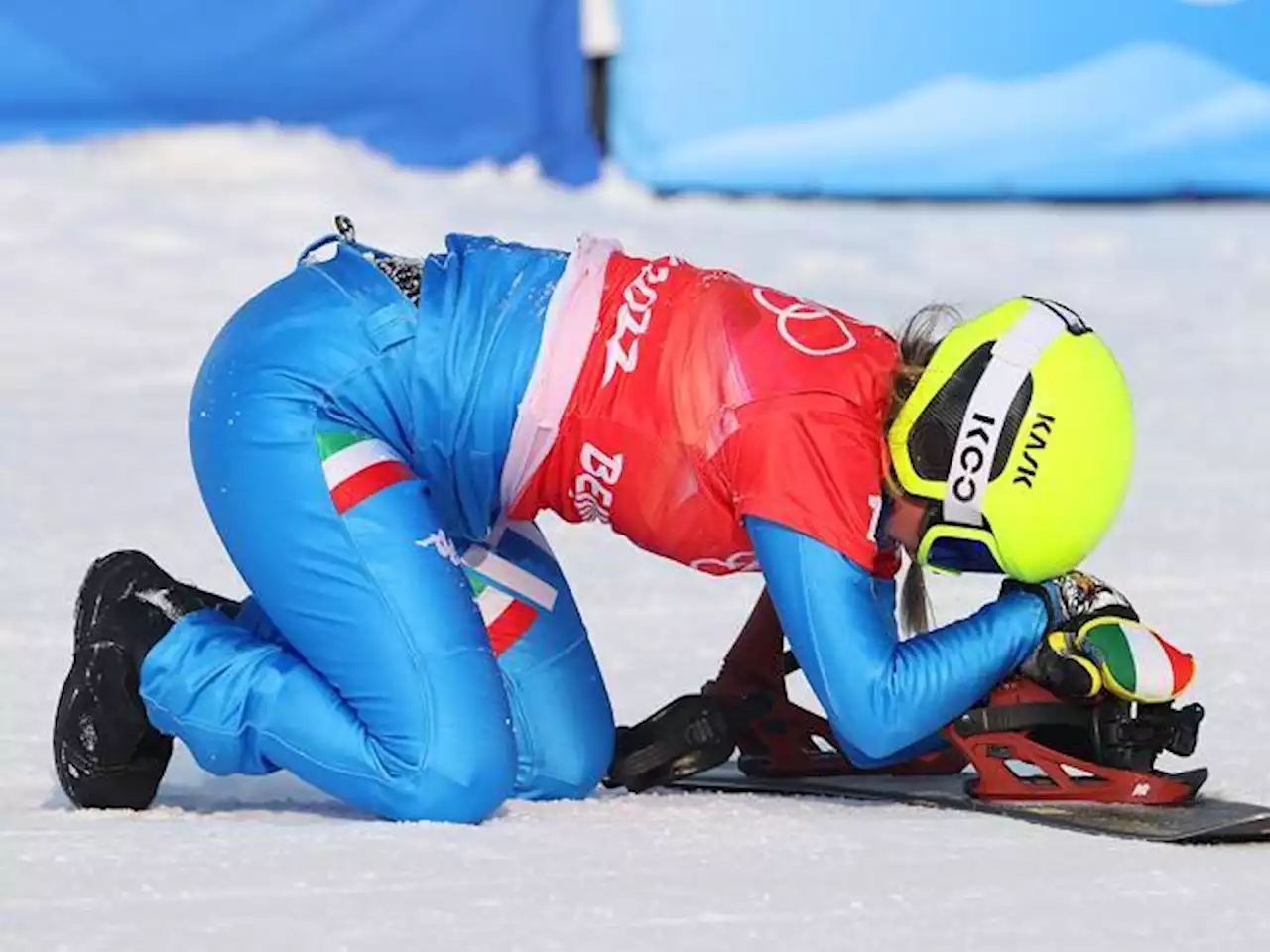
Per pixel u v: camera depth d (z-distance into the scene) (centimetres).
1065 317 1310
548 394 1341
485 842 1220
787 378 1295
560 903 1077
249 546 1341
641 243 4147
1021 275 4112
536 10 4731
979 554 1330
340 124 4609
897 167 4884
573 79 4800
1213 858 1193
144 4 4459
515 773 1323
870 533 1292
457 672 1310
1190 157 4919
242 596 1986
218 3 4494
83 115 4462
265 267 3812
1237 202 5000
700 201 4812
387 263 1397
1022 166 4909
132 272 3744
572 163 4791
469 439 1359
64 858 1172
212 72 4516
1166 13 4881
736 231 4400
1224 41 4903
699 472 1310
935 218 4716
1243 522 2372
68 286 3641
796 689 1756
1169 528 2341
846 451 1281
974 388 1290
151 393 3014
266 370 1353
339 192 4278
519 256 1391
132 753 1347
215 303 3588
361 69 4606
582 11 4803
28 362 3188
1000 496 1288
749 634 1502
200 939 1010
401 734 1301
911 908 1077
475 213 4259
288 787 1476
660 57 4809
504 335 1354
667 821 1304
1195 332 3691
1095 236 4500
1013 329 1298
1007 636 1310
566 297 1357
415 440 1365
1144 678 1298
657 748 1429
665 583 2102
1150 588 2058
